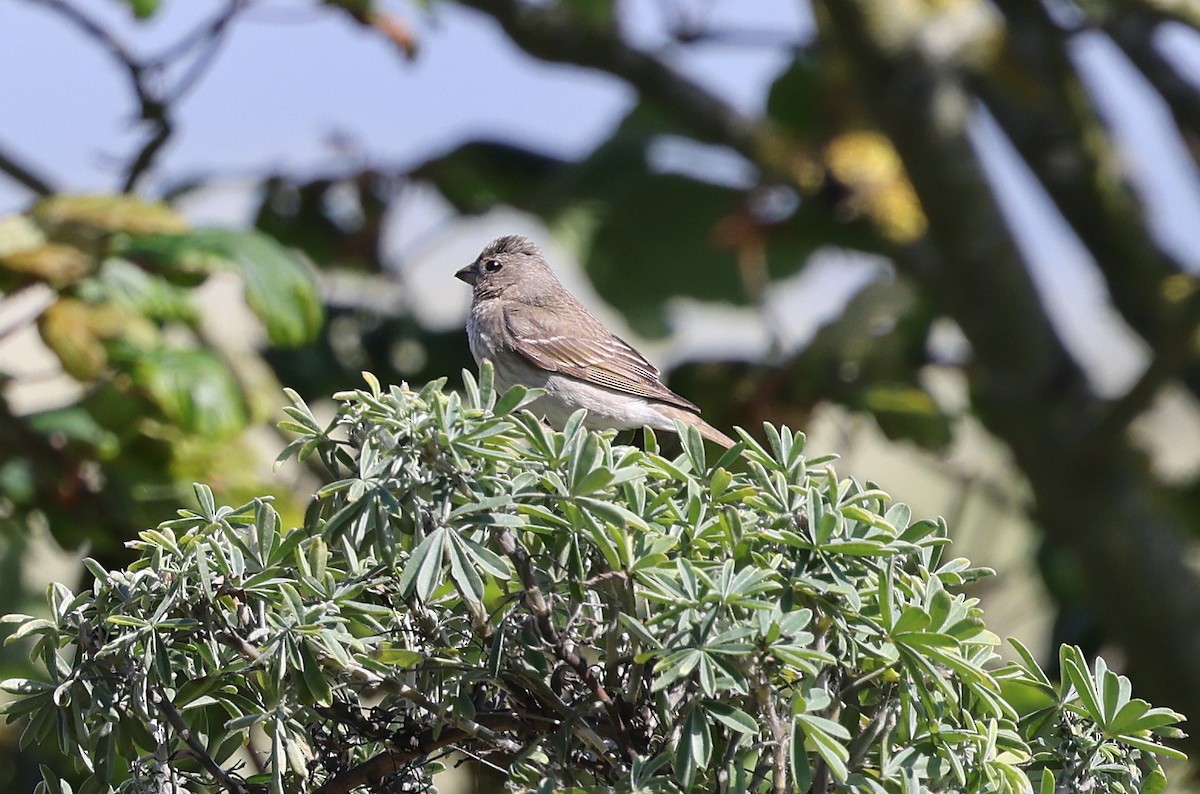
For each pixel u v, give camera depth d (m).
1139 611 13.19
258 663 4.75
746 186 14.63
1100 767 5.11
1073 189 14.52
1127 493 13.24
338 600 4.83
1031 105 14.06
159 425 9.57
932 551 5.29
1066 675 5.18
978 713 5.02
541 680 4.87
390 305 13.43
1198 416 15.50
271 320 9.88
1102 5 13.34
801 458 5.11
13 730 9.30
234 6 11.90
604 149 14.64
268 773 5.27
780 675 4.80
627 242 14.58
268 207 13.48
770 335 13.39
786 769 4.77
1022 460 13.63
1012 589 15.08
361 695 5.18
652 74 14.80
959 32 13.27
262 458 10.26
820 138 14.67
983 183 13.22
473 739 5.16
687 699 4.89
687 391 13.14
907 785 4.63
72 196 9.91
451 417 4.73
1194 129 14.88
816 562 4.79
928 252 13.87
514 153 14.33
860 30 13.12
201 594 4.88
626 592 4.73
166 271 9.69
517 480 4.72
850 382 12.88
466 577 4.57
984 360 13.69
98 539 9.46
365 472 4.73
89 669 4.95
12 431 9.27
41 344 9.31
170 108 11.80
